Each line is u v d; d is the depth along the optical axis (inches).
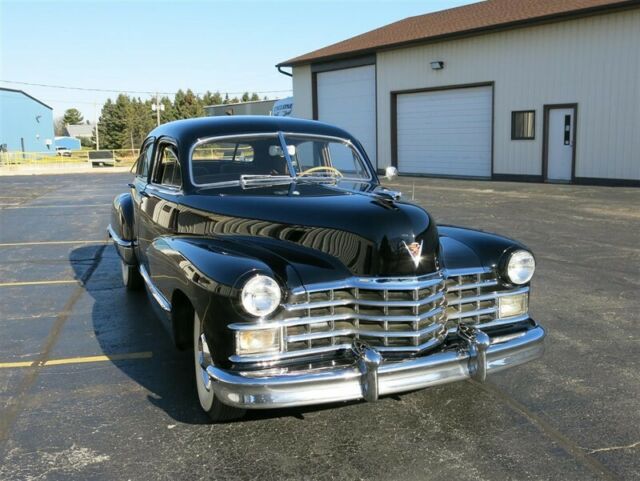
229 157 180.4
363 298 131.9
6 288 280.2
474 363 134.1
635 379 166.4
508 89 750.5
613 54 642.2
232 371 122.9
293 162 182.1
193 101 3388.3
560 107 697.6
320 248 137.8
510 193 615.5
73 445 134.5
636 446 131.0
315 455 129.0
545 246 348.8
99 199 714.2
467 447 131.6
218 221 156.5
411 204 146.2
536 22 697.0
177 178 181.8
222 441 135.6
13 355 192.5
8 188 896.3
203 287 129.2
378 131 946.1
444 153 857.5
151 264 179.0
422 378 129.5
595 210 484.4
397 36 924.0
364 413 148.6
